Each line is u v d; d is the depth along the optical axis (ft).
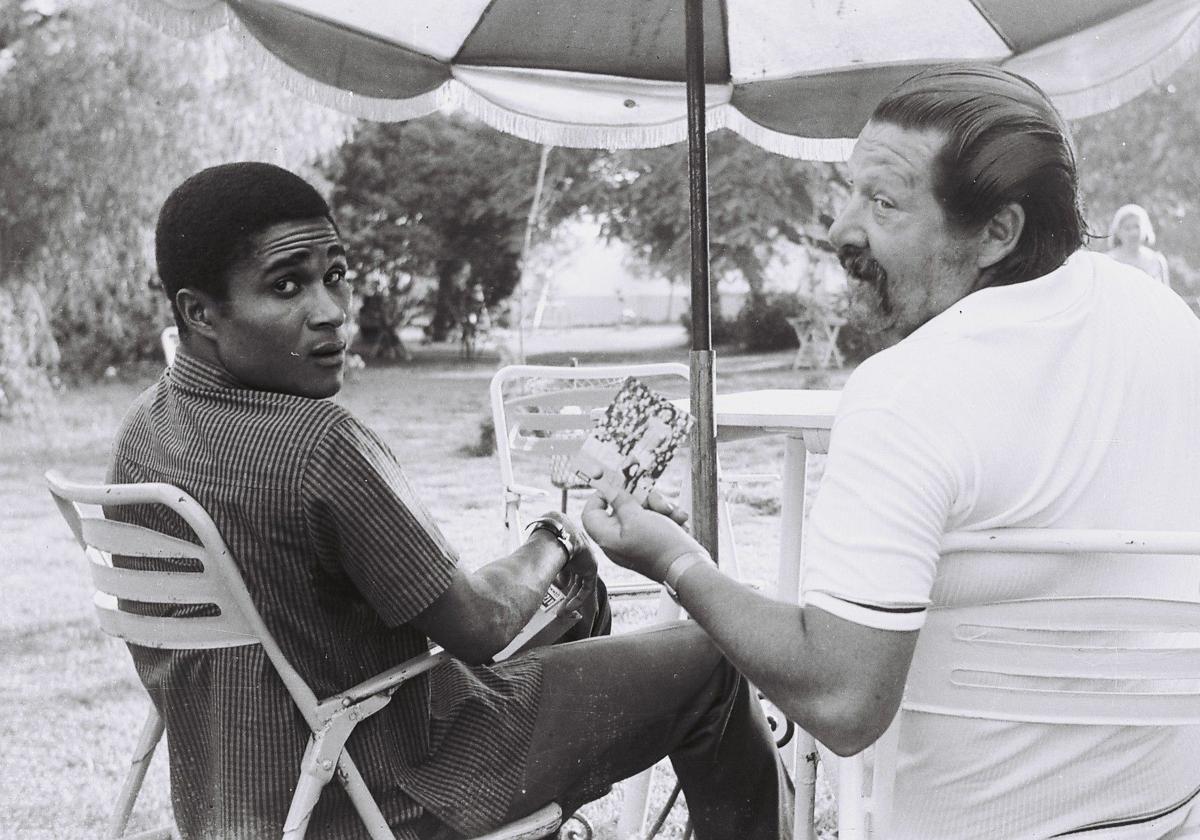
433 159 63.26
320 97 8.88
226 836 4.97
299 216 4.99
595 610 6.49
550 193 55.36
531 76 9.99
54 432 37.86
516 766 5.27
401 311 68.03
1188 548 4.02
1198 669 4.29
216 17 8.07
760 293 62.34
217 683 5.00
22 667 14.23
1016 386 4.14
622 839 8.80
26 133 35.70
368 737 5.05
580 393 10.63
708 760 5.82
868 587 3.96
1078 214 4.43
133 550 5.17
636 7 9.48
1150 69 8.75
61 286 39.14
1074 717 4.30
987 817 4.46
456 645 5.07
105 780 10.61
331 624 5.01
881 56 9.72
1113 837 4.42
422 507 5.03
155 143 36.42
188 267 4.92
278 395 4.94
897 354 4.20
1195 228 40.98
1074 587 4.33
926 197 4.29
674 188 49.32
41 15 35.86
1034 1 8.86
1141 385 4.35
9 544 22.31
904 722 4.50
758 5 9.48
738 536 21.57
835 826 9.02
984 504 4.13
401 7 8.94
